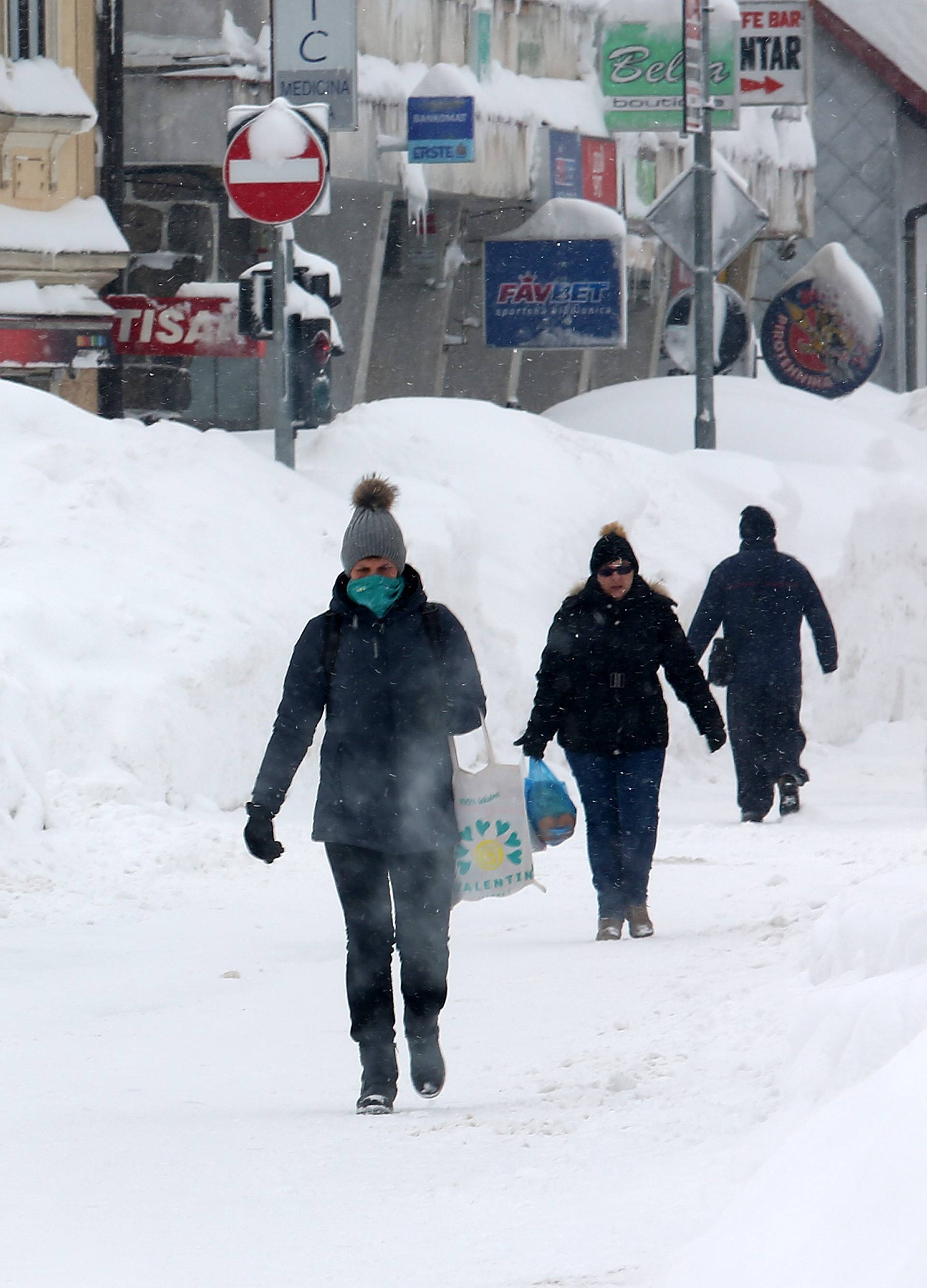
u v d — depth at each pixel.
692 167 95.81
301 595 63.34
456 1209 18.77
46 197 96.81
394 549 24.45
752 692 59.03
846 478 92.31
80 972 35.53
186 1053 28.33
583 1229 17.28
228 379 110.94
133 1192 20.09
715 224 96.94
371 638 24.27
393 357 128.12
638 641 37.78
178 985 34.09
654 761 37.75
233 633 58.19
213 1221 18.80
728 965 32.31
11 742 49.41
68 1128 23.34
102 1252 17.72
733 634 59.16
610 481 83.88
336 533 67.62
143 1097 25.31
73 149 98.25
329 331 72.00
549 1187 19.33
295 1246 17.67
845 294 141.62
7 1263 17.41
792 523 86.75
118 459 65.25
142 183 108.00
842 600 85.25
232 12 105.50
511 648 71.88
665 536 83.50
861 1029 16.11
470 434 82.12
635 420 106.94
